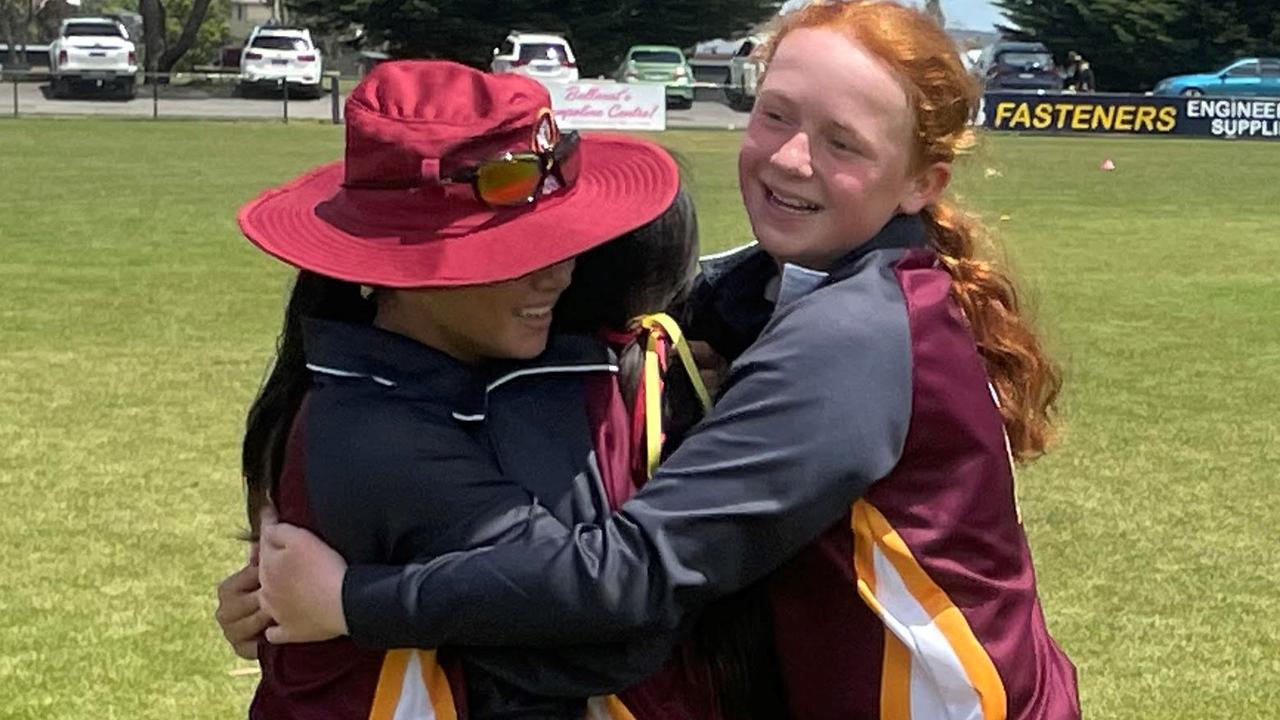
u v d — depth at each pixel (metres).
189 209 17.66
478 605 2.04
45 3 81.00
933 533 2.16
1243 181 24.70
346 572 2.10
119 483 6.79
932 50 2.22
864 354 2.11
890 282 2.19
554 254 2.05
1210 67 51.97
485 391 2.15
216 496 6.61
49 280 12.40
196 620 5.21
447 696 2.14
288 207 2.22
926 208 2.36
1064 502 6.75
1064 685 2.42
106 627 5.14
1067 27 53.69
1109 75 53.69
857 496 2.12
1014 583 2.23
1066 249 15.78
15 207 17.50
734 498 2.07
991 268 2.37
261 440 2.35
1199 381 9.36
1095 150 31.16
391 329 2.21
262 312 11.11
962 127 2.27
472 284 2.03
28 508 6.41
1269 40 51.50
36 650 4.94
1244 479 7.16
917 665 2.16
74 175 21.44
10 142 26.88
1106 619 5.37
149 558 5.82
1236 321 11.63
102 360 9.39
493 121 2.05
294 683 2.21
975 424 2.17
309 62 41.78
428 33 47.31
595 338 2.26
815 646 2.20
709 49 54.38
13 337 10.06
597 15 48.09
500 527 2.07
